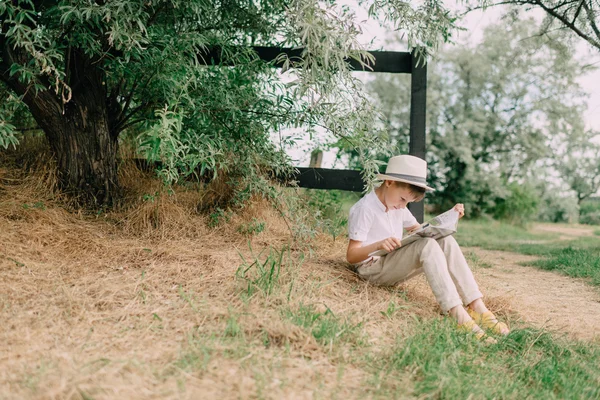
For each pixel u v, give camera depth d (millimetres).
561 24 9086
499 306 4078
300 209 5332
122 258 4051
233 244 4684
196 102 4770
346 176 5965
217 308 3092
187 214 5070
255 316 2980
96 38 4562
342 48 3922
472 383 2512
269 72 5219
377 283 3916
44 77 4785
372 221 3826
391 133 22391
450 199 21641
